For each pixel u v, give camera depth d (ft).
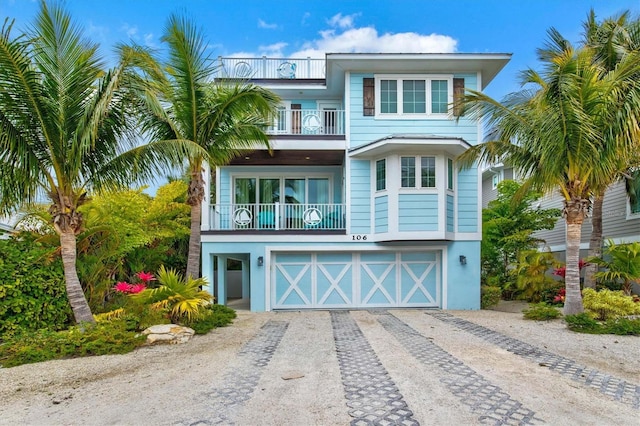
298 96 50.78
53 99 23.86
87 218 34.17
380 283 44.19
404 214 41.06
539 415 13.70
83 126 23.93
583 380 17.46
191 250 32.96
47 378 18.02
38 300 26.84
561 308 37.19
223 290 48.96
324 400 15.03
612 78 27.45
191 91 30.35
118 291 31.55
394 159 41.34
